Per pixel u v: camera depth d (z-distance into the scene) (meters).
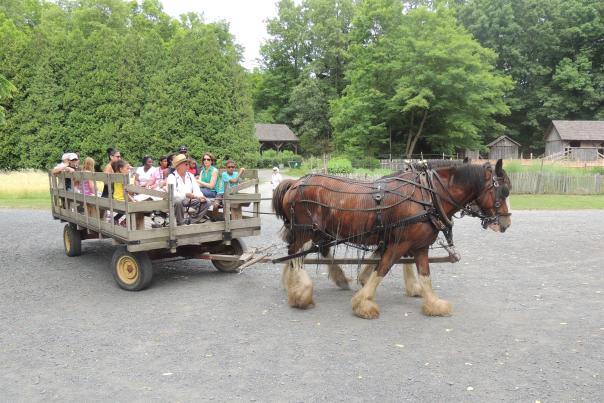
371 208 5.57
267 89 68.62
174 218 6.71
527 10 51.88
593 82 50.56
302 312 5.96
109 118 26.91
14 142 27.48
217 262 8.07
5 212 16.84
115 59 27.30
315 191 5.97
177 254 7.59
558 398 3.75
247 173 7.99
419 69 33.56
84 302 6.43
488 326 5.39
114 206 6.86
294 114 68.12
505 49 51.12
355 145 39.56
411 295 6.58
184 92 26.91
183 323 5.55
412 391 3.88
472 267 8.35
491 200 5.72
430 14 34.44
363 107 36.84
